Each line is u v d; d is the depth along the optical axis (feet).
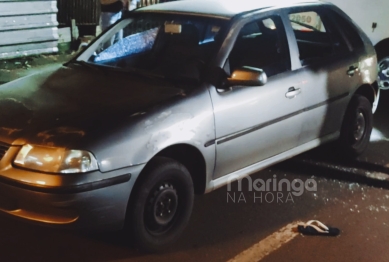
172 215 13.14
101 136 11.43
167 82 13.87
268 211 15.47
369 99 19.80
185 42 14.94
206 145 13.25
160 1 36.32
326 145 20.01
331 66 17.11
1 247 12.71
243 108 14.03
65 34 32.48
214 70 13.74
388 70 25.62
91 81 14.15
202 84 13.52
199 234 13.93
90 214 11.35
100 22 32.45
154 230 12.82
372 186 17.54
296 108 15.72
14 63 27.55
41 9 28.99
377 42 25.26
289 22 16.05
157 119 12.26
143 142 11.87
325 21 17.83
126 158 11.59
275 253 13.32
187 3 16.40
